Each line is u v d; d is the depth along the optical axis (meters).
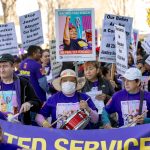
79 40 9.23
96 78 8.80
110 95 8.77
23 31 12.02
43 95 10.70
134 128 7.00
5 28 11.21
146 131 6.96
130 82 7.46
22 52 15.02
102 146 6.98
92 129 7.23
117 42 9.39
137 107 7.56
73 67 10.98
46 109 7.64
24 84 7.71
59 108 7.55
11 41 11.27
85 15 9.20
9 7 31.28
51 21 33.00
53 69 10.76
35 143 7.07
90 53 9.20
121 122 7.63
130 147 6.95
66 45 9.27
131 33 9.88
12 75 7.72
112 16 9.72
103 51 9.71
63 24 9.24
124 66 9.31
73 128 7.29
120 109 7.62
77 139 7.03
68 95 7.55
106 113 7.67
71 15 9.21
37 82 10.65
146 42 11.16
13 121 7.48
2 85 7.73
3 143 5.20
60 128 7.39
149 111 7.57
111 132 7.02
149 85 11.02
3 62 7.60
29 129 7.13
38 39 12.09
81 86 8.65
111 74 10.60
